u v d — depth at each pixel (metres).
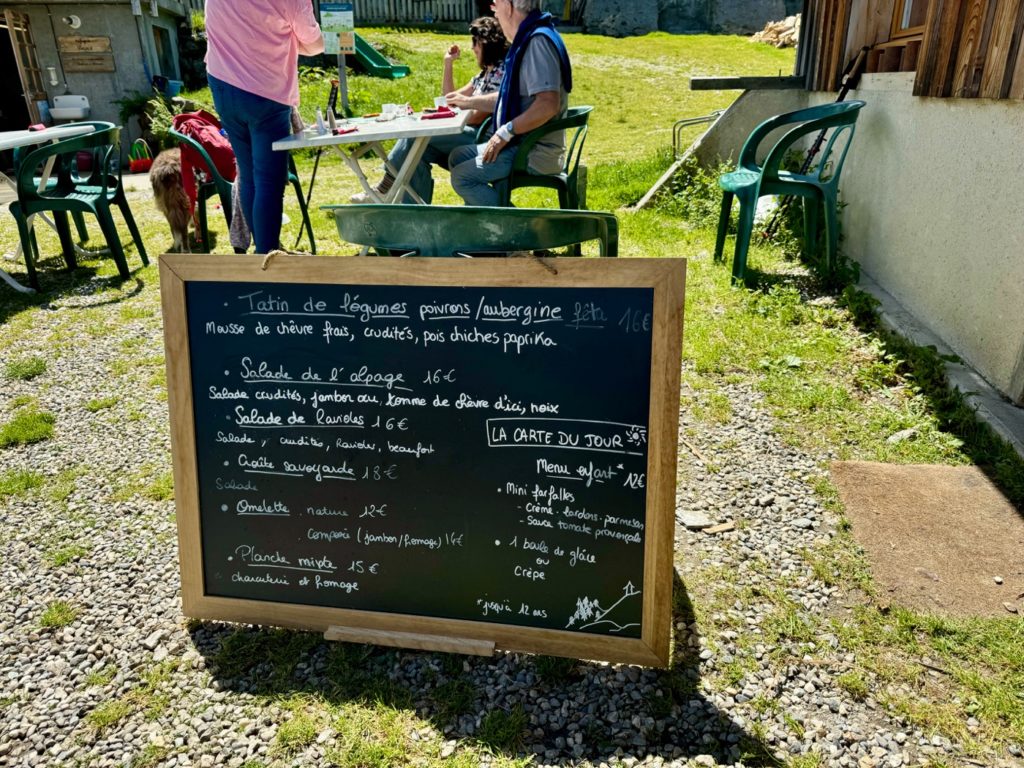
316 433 2.11
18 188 5.11
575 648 2.01
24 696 2.01
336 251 5.61
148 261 5.86
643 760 1.78
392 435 2.07
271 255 2.03
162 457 3.19
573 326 1.91
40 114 12.45
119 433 3.39
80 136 5.18
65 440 3.35
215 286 2.09
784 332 4.05
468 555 2.07
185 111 11.60
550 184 4.45
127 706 1.97
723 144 6.86
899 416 3.20
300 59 14.95
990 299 3.36
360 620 2.12
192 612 2.22
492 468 2.03
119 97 12.83
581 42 19.66
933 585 2.28
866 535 2.52
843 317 4.22
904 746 1.79
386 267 1.98
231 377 2.13
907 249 4.28
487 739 1.84
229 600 2.20
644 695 1.95
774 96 6.72
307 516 2.15
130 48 12.66
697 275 4.89
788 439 3.11
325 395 2.09
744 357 3.79
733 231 5.80
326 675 2.05
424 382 2.03
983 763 1.73
